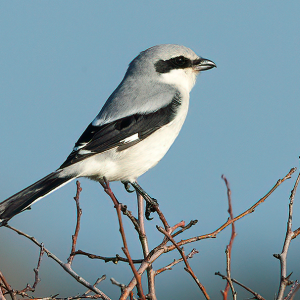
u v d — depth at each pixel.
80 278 6.06
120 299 5.36
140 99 8.70
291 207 5.71
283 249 5.48
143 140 8.44
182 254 5.22
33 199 7.28
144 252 6.69
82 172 7.99
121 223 4.77
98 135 8.20
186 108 9.08
